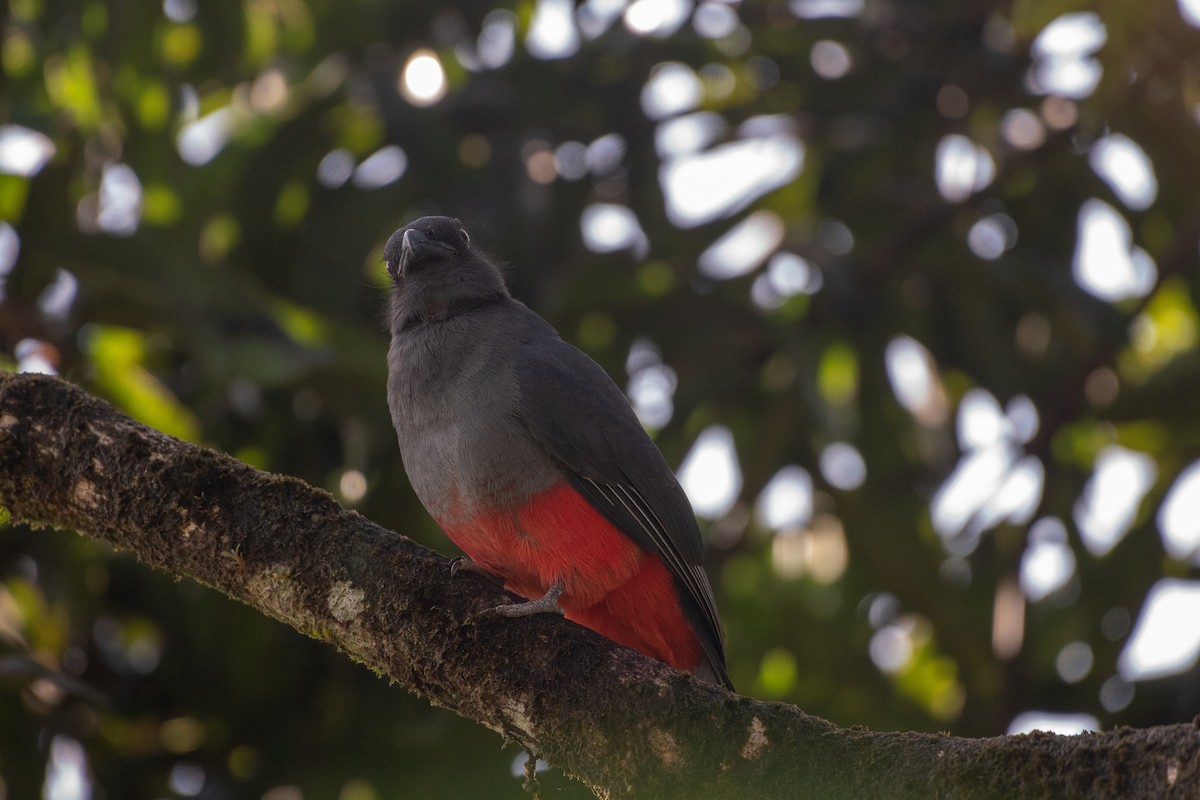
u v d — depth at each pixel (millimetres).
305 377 10828
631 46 13148
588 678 5930
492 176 12430
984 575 13414
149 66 12219
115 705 11234
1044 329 13812
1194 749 4508
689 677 5824
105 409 6848
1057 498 13305
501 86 12852
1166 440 13289
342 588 6391
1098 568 13234
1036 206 13344
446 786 10656
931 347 13555
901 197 13344
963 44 12992
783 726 5527
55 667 11477
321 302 12328
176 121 12250
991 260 13000
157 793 11086
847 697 13406
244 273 11945
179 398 11641
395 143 12180
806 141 13445
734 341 13008
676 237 13125
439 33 13234
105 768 11094
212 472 6605
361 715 10984
